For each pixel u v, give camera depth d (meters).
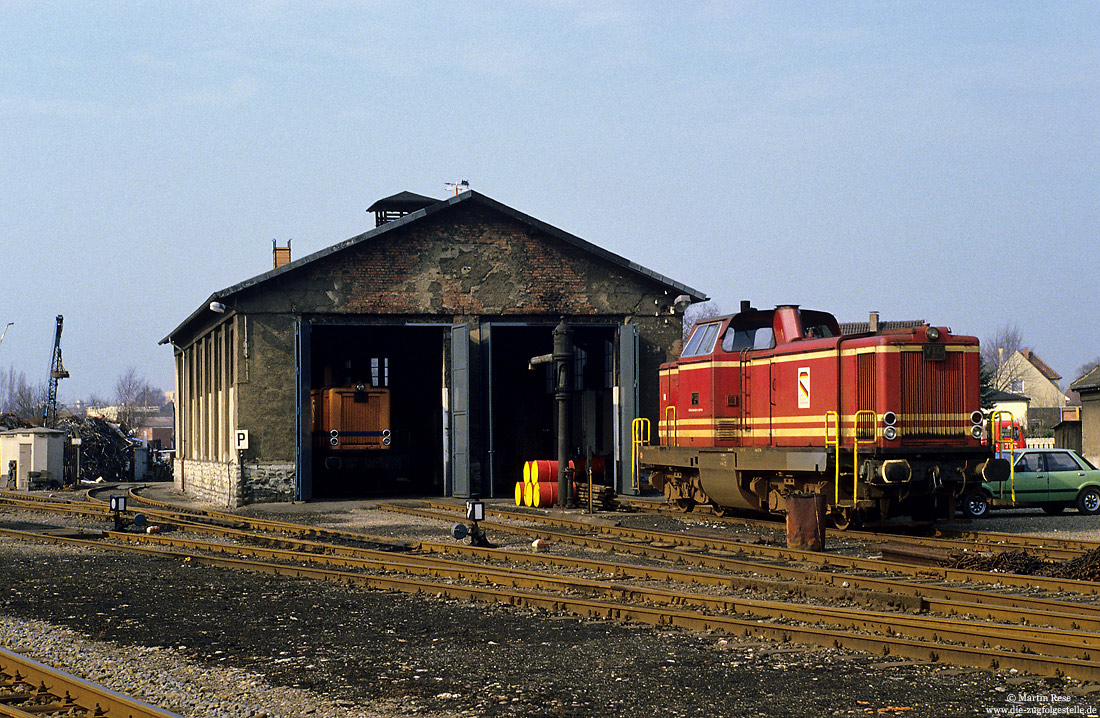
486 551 17.20
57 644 10.43
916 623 10.21
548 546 18.64
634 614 11.32
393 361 40.31
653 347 32.72
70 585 14.48
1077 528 20.67
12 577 15.33
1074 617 10.55
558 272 32.12
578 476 33.09
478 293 31.58
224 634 10.91
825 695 8.22
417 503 28.95
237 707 8.03
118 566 16.48
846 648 9.73
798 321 21.67
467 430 30.89
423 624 11.31
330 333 39.66
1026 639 9.41
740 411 22.64
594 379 35.78
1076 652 9.04
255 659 9.71
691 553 16.38
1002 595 12.10
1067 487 24.19
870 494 19.14
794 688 8.44
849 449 19.39
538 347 38.75
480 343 31.53
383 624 11.35
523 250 31.89
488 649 10.02
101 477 57.56
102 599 13.27
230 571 15.78
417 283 31.17
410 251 31.16
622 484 31.91
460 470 31.00
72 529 22.97
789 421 20.95
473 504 18.48
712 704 8.04
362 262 30.80
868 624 10.52
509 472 39.09
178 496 39.69
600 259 32.44
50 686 8.62
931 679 8.64
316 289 30.44
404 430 37.34
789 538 17.28
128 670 9.26
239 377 29.88
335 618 11.74
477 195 31.19
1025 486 23.86
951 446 19.25
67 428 60.91
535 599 12.26
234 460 30.14
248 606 12.62
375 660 9.62
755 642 10.07
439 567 15.10
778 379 21.39
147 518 25.59
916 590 12.78
